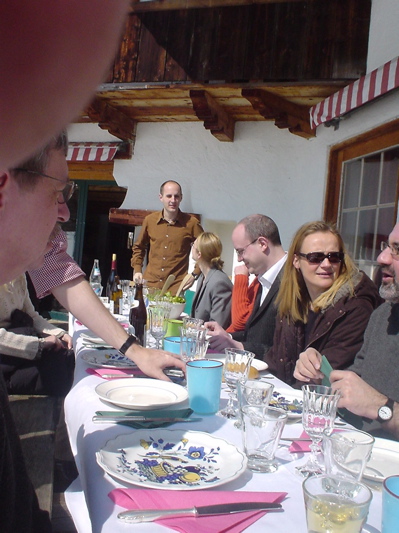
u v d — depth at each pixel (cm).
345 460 101
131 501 91
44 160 80
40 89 21
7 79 20
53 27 20
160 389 164
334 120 494
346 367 229
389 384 198
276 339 268
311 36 473
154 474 104
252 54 494
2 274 88
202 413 149
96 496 96
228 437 131
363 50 457
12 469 101
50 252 185
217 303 372
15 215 80
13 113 21
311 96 495
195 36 513
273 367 262
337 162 517
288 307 260
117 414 140
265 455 116
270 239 328
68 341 319
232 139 617
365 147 462
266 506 92
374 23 445
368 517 93
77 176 746
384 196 436
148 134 664
